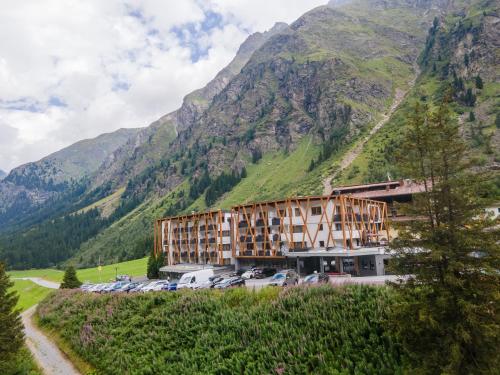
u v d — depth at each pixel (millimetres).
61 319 42562
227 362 21672
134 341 29328
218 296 30125
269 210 85062
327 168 189000
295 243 79812
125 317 33938
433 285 13539
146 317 31859
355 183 155125
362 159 177250
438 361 12984
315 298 23406
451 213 13734
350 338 18953
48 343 38812
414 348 14109
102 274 122562
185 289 34750
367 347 17641
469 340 12367
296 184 193875
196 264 98812
